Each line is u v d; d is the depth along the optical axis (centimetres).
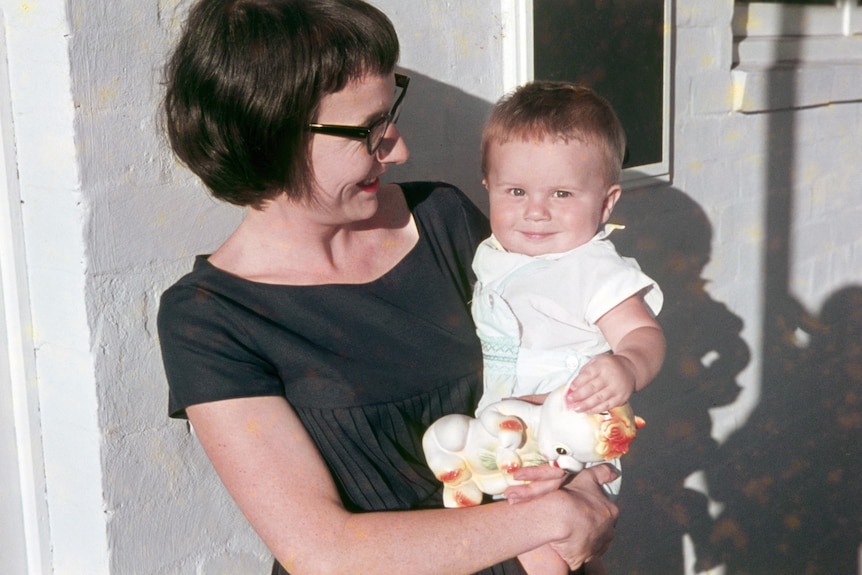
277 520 132
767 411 321
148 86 157
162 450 168
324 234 151
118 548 165
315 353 143
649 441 272
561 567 151
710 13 268
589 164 159
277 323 143
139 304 161
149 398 165
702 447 295
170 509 171
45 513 171
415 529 133
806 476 348
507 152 161
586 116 159
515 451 145
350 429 144
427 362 154
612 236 247
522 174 159
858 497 375
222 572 181
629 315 157
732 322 298
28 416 166
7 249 159
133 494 165
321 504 133
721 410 300
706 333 288
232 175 138
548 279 160
